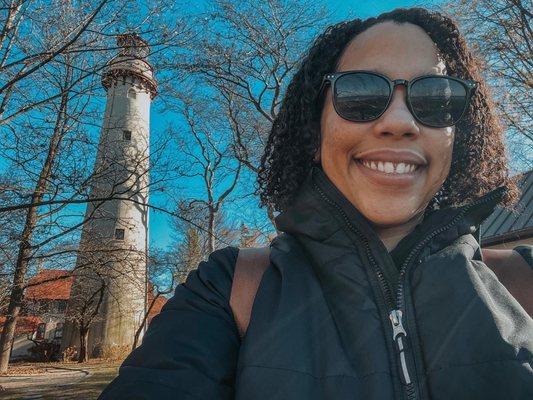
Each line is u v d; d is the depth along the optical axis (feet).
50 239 11.14
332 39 1.44
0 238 10.17
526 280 1.23
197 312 1.11
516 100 9.26
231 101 15.66
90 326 26.35
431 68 1.26
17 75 7.88
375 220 1.17
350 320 1.06
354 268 1.11
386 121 1.16
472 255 1.17
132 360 1.05
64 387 14.48
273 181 1.61
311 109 1.42
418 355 1.02
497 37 9.46
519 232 10.49
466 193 1.54
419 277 1.10
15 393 13.50
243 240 18.22
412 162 1.19
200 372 1.00
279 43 13.23
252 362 0.99
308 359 0.99
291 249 1.22
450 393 0.95
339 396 0.95
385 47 1.27
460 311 1.02
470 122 1.53
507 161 1.61
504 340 0.97
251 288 1.16
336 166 1.23
